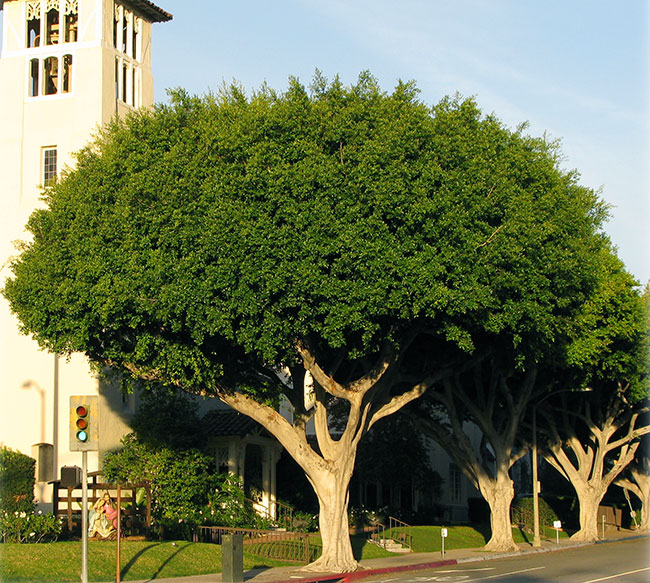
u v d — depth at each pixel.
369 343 26.03
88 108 37.78
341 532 28.27
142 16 41.59
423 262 23.44
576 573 27.88
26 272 26.55
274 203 23.25
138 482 32.72
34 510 31.80
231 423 39.88
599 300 36.09
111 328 25.70
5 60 38.84
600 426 46.16
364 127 24.20
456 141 24.86
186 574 25.05
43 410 36.19
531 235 25.20
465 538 42.62
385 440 49.09
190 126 25.45
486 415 38.59
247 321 23.84
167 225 23.69
